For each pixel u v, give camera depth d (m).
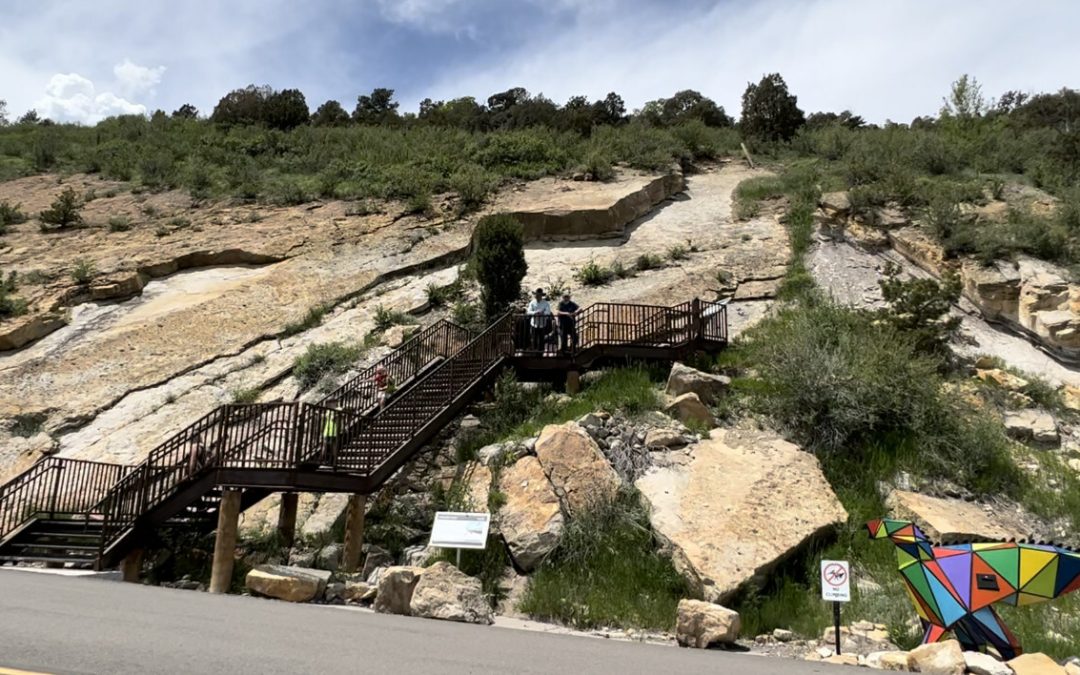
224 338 18.02
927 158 25.05
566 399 13.60
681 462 10.92
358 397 14.09
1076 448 12.56
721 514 9.56
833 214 20.30
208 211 25.98
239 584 10.04
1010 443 12.48
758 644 7.79
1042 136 30.73
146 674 4.03
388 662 4.82
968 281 16.89
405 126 50.91
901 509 10.30
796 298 17.34
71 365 17.05
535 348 14.34
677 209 25.33
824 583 7.34
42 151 33.28
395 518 11.04
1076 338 14.86
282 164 32.06
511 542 9.69
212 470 10.23
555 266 20.61
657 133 34.16
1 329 17.81
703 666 5.75
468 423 13.36
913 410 12.00
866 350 12.99
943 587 7.21
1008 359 15.22
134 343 17.84
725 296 18.06
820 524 9.69
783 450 11.23
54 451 14.20
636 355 14.28
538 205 23.39
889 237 19.23
